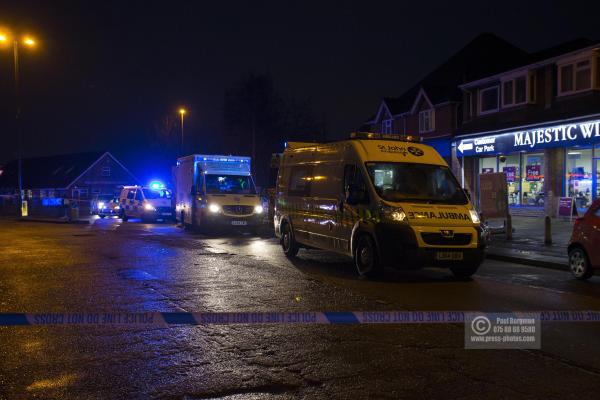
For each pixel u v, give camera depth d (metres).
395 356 5.28
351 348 5.53
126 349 5.53
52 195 62.22
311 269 10.85
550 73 22.28
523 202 23.75
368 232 9.63
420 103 31.20
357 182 10.16
